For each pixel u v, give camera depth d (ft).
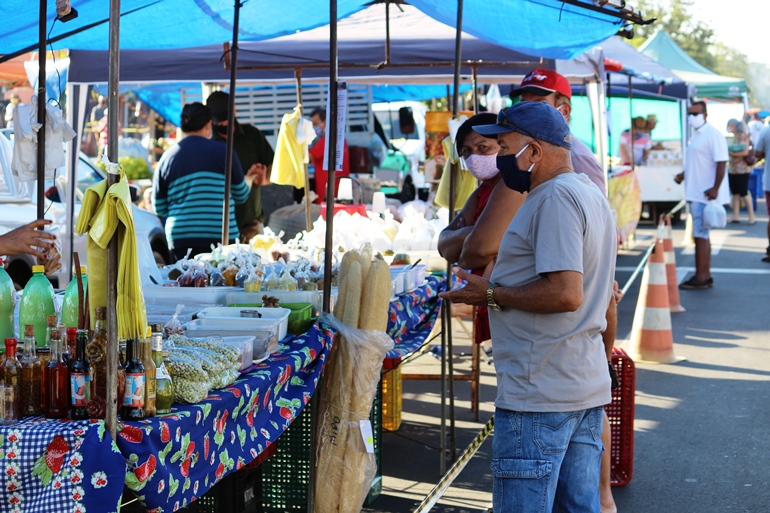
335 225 20.76
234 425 9.66
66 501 7.57
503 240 10.73
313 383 11.98
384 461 19.12
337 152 13.82
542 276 10.12
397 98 46.93
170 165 23.63
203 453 8.87
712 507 16.40
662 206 70.79
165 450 8.11
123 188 7.92
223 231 20.90
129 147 51.37
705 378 25.98
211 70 26.45
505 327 10.54
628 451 17.51
